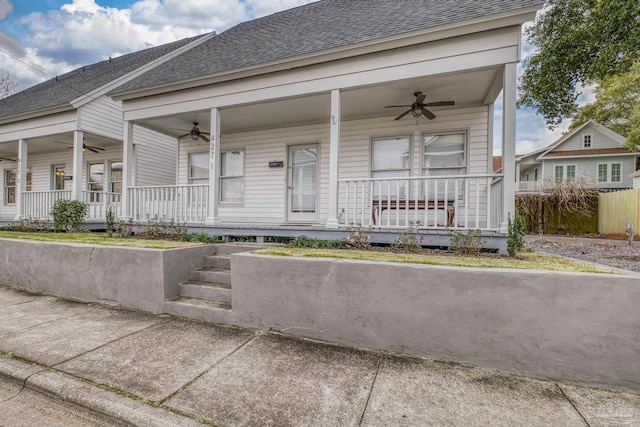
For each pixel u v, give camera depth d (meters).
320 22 7.21
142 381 2.37
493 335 2.67
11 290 5.07
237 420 1.95
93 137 9.22
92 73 11.18
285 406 2.10
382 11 6.46
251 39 7.77
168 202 7.14
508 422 1.96
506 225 4.61
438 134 6.78
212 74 6.33
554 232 13.84
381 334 2.98
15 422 2.05
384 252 4.45
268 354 2.86
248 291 3.50
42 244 4.88
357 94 5.99
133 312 4.00
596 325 2.45
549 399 2.25
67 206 7.88
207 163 8.95
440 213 6.70
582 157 21.42
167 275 4.05
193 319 3.75
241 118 7.56
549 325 2.54
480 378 2.52
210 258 4.69
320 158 7.71
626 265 5.52
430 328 2.84
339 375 2.51
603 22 8.34
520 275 2.62
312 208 7.87
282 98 6.03
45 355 2.76
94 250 4.42
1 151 11.30
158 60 9.95
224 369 2.57
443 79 5.29
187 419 1.96
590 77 9.46
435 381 2.46
